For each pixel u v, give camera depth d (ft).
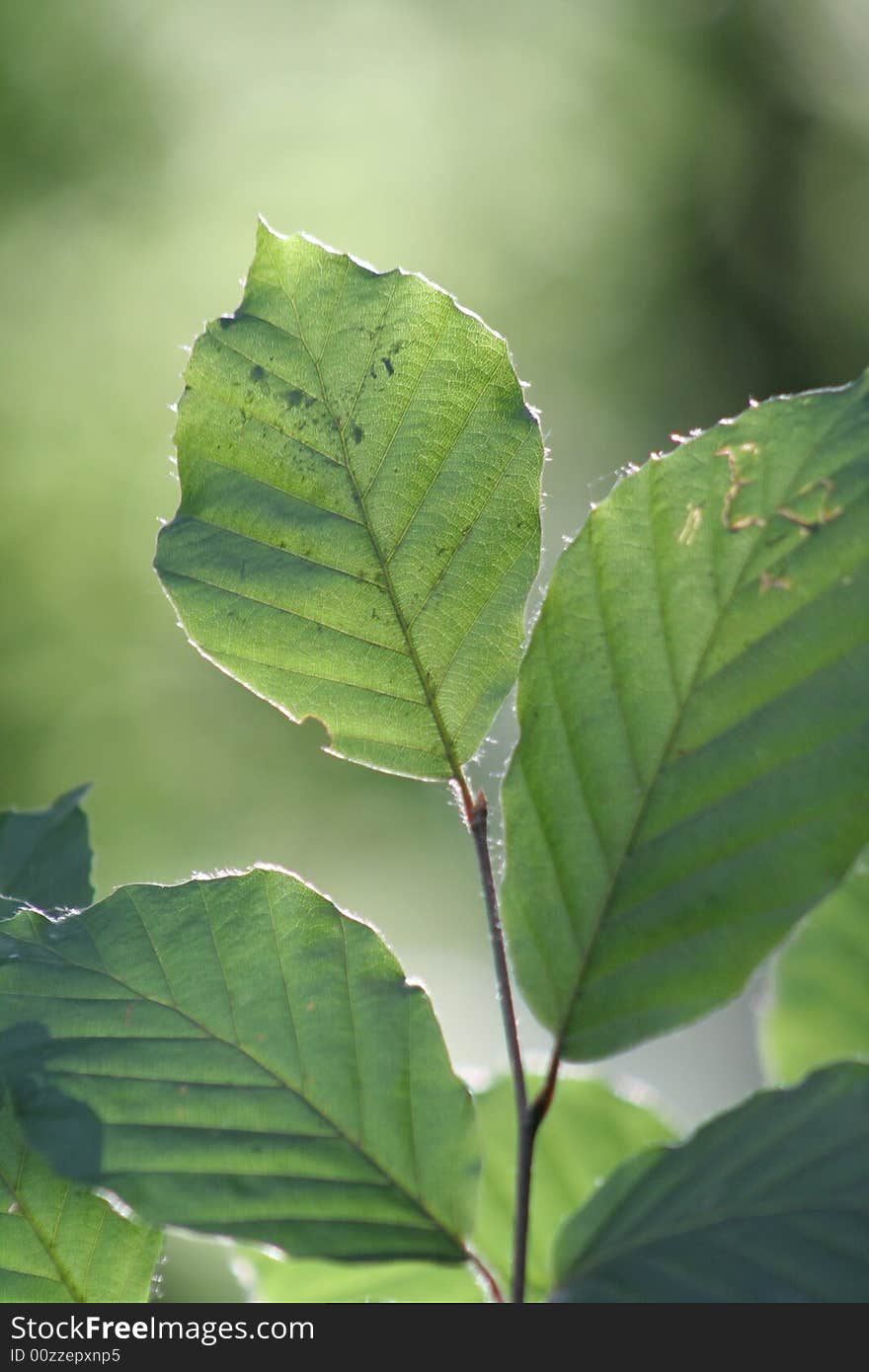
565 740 1.59
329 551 1.60
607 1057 1.57
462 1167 1.56
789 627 1.57
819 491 1.57
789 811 1.56
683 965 1.57
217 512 1.60
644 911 1.57
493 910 1.59
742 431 1.59
